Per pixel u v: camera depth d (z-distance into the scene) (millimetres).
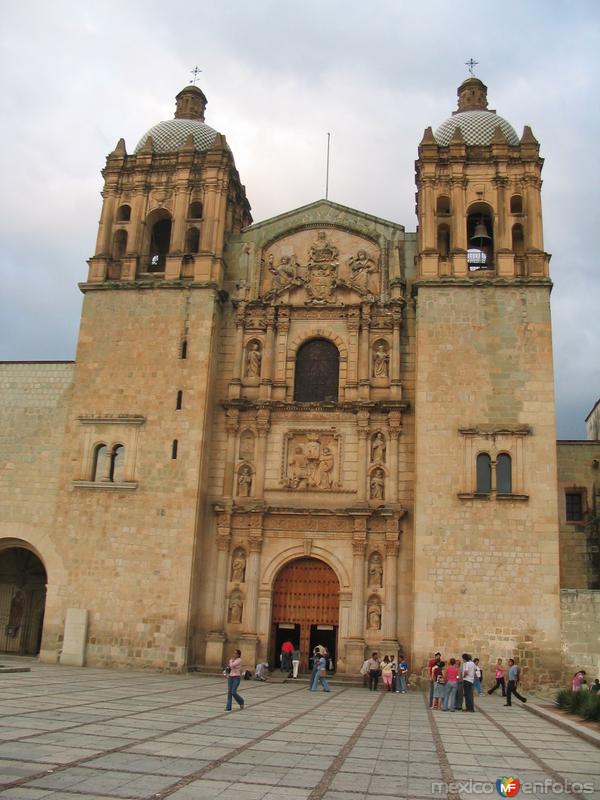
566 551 45250
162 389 43656
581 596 37719
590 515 45469
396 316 44781
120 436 43312
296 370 45562
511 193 44812
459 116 49188
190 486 41750
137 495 42062
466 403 40719
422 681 37156
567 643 37094
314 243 47344
